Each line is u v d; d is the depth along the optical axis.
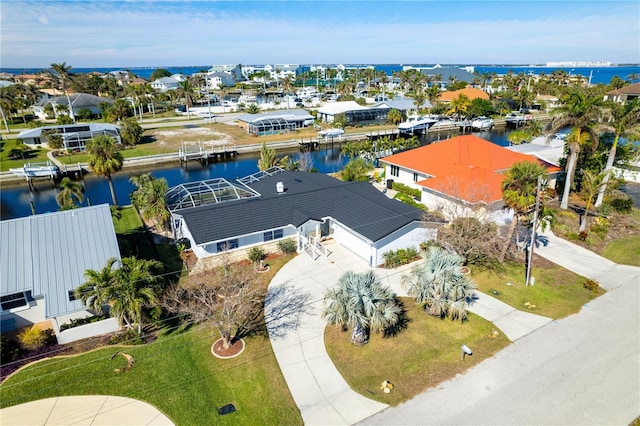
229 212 31.47
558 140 62.22
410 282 22.70
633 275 28.05
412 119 95.62
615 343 21.05
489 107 99.81
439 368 19.45
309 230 33.12
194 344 21.30
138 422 16.56
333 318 19.55
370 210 32.34
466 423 16.38
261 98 151.50
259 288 25.25
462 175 38.28
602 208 38.72
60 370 19.42
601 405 17.22
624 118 36.38
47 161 61.09
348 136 86.00
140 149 73.00
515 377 18.83
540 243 32.97
